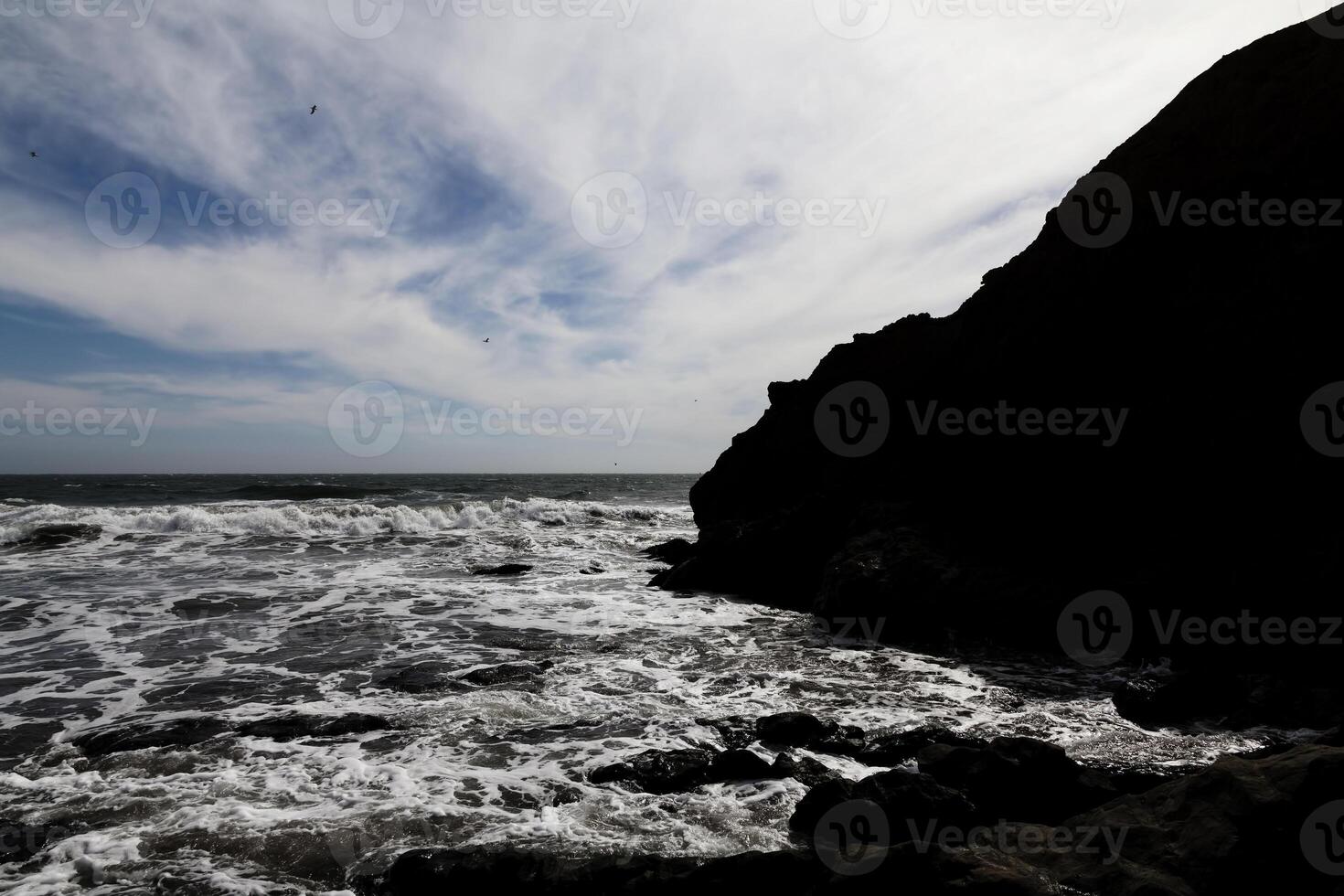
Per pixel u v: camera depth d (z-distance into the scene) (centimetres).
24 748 632
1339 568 771
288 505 3058
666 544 1941
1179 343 1054
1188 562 934
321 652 968
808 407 2053
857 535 1352
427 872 405
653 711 730
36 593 1327
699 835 466
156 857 439
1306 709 668
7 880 414
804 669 902
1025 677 873
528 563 1794
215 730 664
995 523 1243
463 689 801
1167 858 348
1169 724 686
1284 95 1016
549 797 528
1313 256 918
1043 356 1242
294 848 452
